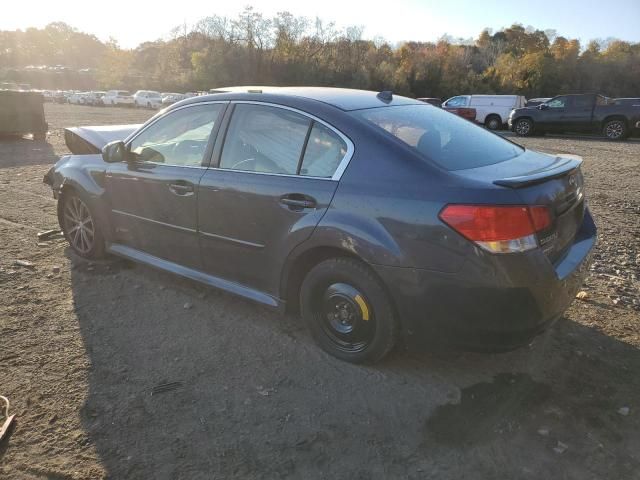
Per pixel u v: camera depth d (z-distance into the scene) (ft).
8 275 15.06
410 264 9.29
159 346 11.55
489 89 214.28
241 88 13.14
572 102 67.92
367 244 9.63
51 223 20.54
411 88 203.82
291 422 9.15
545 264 9.02
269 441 8.69
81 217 16.26
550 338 12.05
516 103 86.07
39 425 8.94
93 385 10.08
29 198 24.88
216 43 208.54
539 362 11.07
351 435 8.85
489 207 8.68
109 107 149.59
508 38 338.75
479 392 10.02
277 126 11.43
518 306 8.91
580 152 49.52
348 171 10.15
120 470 7.98
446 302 9.16
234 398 9.78
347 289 10.38
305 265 11.15
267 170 11.34
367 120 10.58
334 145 10.52
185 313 13.06
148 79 242.58
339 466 8.18
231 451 8.44
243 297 12.09
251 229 11.43
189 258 13.09
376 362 10.64
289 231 10.72
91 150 24.25
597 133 67.62
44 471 7.93
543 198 9.14
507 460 8.34
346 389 10.07
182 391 9.95
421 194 9.25
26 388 9.93
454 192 9.00
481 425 9.12
